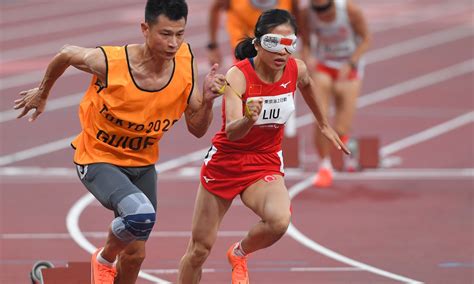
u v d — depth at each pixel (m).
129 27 63.84
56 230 22.52
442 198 25.69
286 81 14.93
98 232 22.39
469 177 28.19
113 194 13.91
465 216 23.80
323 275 18.81
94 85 14.17
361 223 23.12
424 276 18.70
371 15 71.50
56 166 29.53
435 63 50.69
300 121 36.81
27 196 25.91
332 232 22.30
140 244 14.73
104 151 14.27
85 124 14.30
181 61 14.06
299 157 28.91
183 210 24.41
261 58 14.64
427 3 79.75
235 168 14.95
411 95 42.22
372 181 27.73
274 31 14.44
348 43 25.38
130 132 14.05
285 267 19.41
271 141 15.09
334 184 27.36
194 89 14.15
